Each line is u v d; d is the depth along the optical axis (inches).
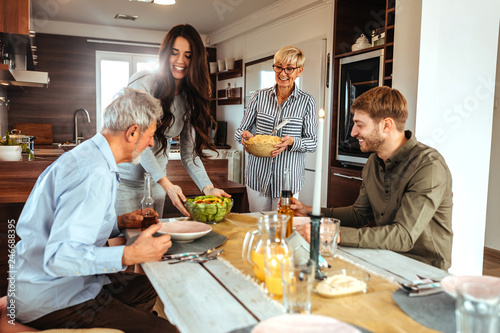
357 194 151.9
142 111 57.7
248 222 73.2
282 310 39.2
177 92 91.1
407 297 41.9
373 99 66.9
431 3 107.7
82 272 50.6
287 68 114.1
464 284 31.1
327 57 175.3
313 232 45.0
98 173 52.9
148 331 55.1
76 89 268.1
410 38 111.7
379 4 166.9
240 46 263.1
